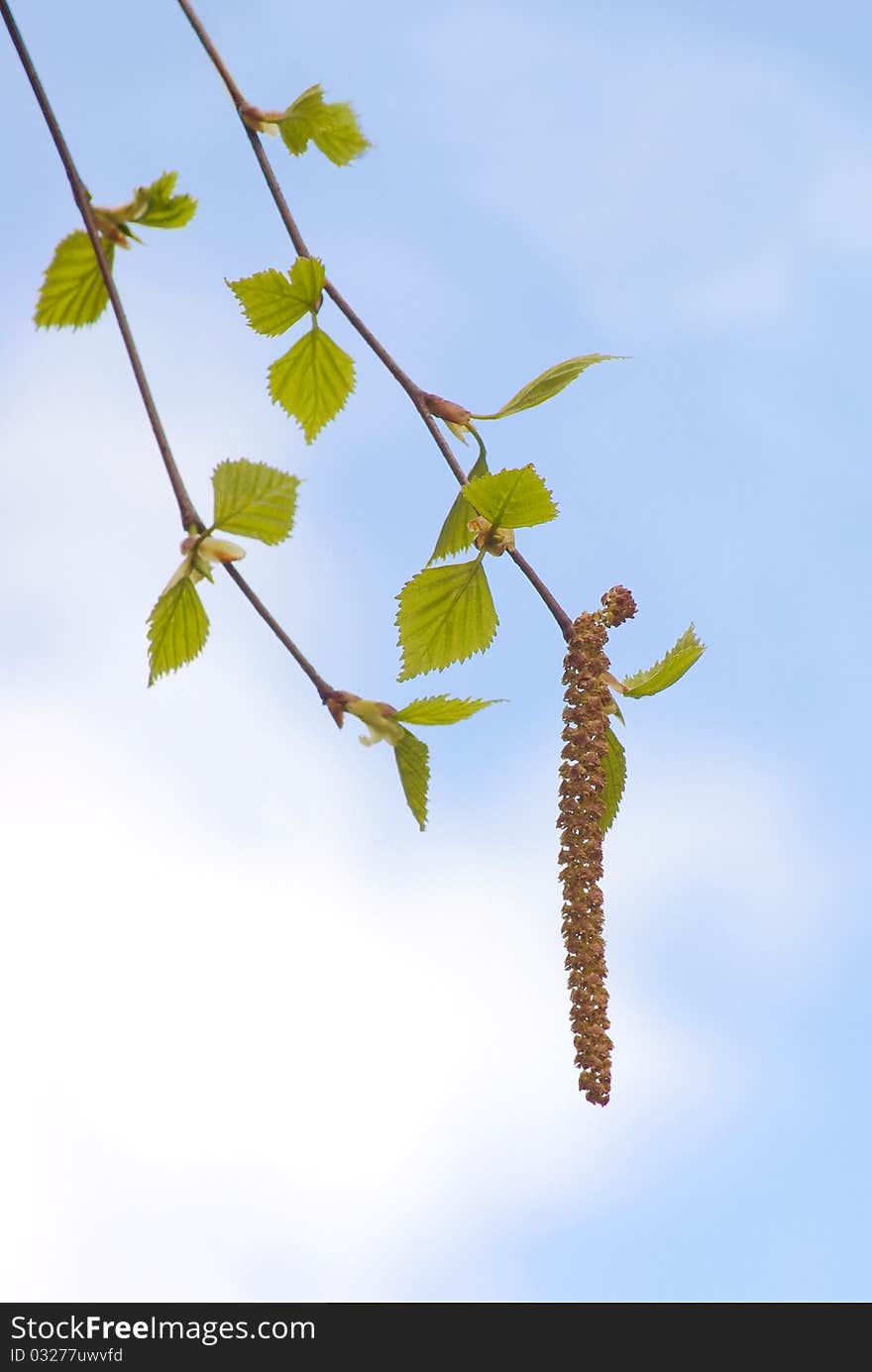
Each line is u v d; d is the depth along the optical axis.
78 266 0.77
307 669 0.75
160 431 0.75
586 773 0.78
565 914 0.77
